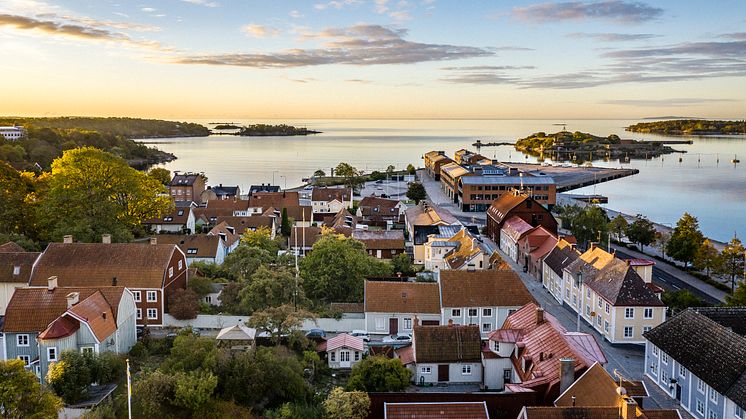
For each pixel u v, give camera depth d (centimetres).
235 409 5641
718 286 11425
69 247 8731
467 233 12219
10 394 4600
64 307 6825
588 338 6412
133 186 11762
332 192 19212
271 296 8444
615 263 8919
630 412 4466
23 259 8625
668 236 14750
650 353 7250
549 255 11206
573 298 9838
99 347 6631
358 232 13088
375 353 7444
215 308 8944
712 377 5934
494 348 7006
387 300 8556
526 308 7538
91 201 10925
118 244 8788
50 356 6347
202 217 15750
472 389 6888
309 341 7675
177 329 8362
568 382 5431
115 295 7306
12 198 11188
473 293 8606
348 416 5472
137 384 5609
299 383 6153
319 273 9725
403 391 6406
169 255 8681
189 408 5528
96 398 5884
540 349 6328
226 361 6056
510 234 13562
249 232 12156
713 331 6391
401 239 12750
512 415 5625
